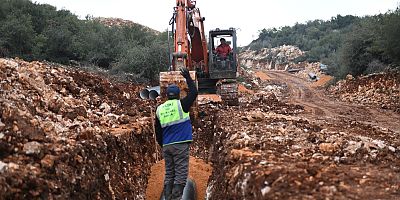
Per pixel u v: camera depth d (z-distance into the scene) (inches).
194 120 445.7
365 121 539.5
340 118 549.0
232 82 629.0
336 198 153.9
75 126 276.1
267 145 255.9
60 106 311.0
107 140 269.1
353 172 189.2
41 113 275.0
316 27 3432.6
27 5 944.9
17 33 784.9
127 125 341.7
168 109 245.8
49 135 230.1
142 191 295.3
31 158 197.3
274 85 1608.0
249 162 208.2
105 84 469.4
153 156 357.1
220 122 386.6
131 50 946.7
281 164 200.7
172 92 250.4
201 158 380.2
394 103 763.4
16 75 298.2
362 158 223.9
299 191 162.4
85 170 221.9
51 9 1034.1
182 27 509.7
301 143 267.3
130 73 875.4
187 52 521.7
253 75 1888.5
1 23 800.9
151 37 1277.1
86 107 365.1
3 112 212.5
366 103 832.9
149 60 895.7
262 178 178.2
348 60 1184.8
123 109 414.0
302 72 2345.0
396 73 890.1
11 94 262.5
